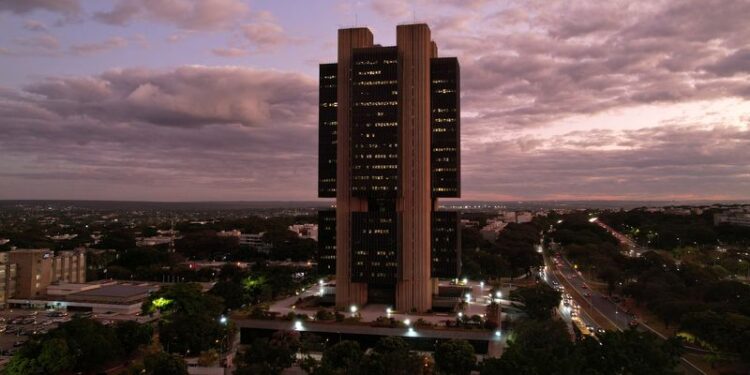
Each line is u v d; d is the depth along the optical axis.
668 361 196.25
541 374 184.62
